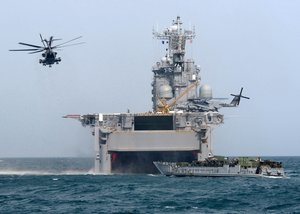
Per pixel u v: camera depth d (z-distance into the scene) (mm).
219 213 157375
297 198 191000
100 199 187125
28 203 177750
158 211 160000
